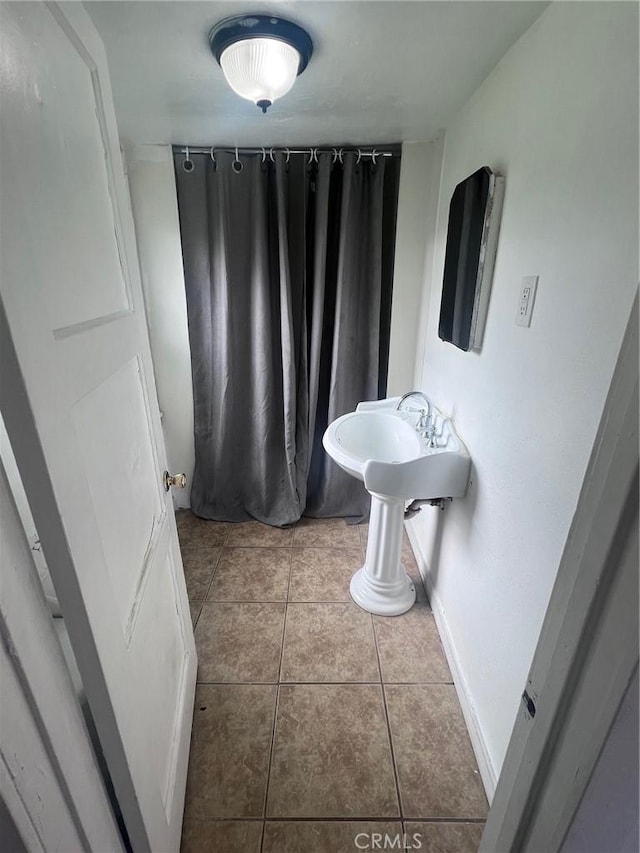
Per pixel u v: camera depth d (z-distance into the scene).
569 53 0.88
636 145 0.68
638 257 0.68
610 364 0.74
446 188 1.74
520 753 0.68
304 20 1.01
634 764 0.46
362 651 1.64
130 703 0.78
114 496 0.81
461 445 1.49
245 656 1.62
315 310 2.09
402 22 1.01
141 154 1.93
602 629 0.49
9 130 0.50
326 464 2.39
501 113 1.20
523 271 1.07
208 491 2.48
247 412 2.34
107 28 1.03
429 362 1.98
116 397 0.85
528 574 1.02
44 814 0.56
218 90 1.37
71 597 0.60
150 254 2.09
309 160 1.94
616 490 0.46
